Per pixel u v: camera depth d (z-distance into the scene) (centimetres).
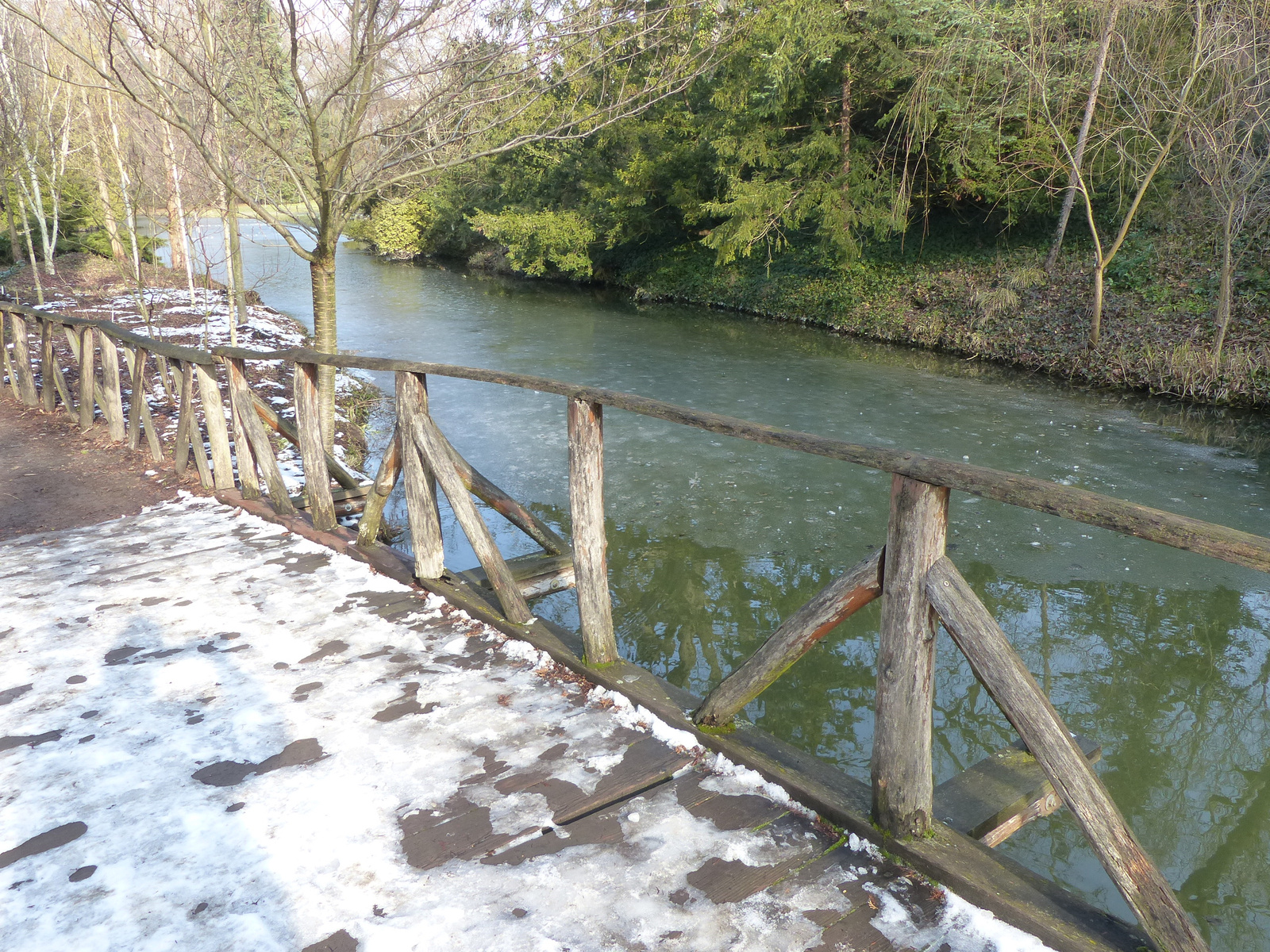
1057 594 518
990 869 194
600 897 194
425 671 311
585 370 1194
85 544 475
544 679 303
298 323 1575
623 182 2083
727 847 211
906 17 1327
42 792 240
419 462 375
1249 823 317
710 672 423
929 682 198
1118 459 788
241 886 200
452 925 186
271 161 625
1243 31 979
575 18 505
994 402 1010
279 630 348
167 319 1408
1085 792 165
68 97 1659
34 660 325
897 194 1465
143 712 284
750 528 624
